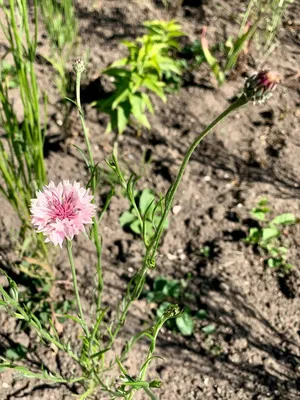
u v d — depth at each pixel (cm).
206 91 46
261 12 46
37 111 27
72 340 32
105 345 32
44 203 20
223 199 40
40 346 32
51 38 41
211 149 42
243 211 39
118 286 35
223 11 53
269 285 35
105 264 36
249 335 33
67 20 43
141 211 38
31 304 33
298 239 38
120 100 39
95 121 43
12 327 32
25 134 29
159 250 37
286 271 36
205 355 33
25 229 33
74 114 43
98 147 42
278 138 43
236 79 47
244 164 42
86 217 20
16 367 22
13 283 21
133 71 40
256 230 37
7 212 37
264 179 41
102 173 39
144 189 39
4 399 30
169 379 32
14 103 41
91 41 49
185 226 38
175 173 41
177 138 43
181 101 45
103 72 40
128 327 33
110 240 37
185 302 34
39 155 29
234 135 43
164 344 33
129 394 22
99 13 52
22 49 29
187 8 53
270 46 49
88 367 27
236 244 37
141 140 42
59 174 40
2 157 30
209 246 37
